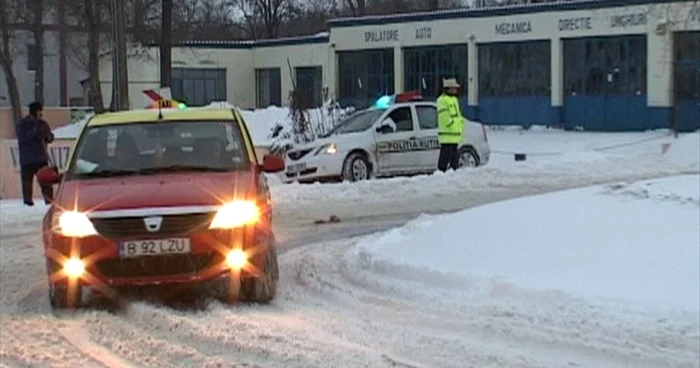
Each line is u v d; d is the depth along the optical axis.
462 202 19.50
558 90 48.88
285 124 39.12
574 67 48.56
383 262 11.59
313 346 8.45
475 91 52.38
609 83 47.22
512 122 51.00
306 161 23.72
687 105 44.72
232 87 65.94
